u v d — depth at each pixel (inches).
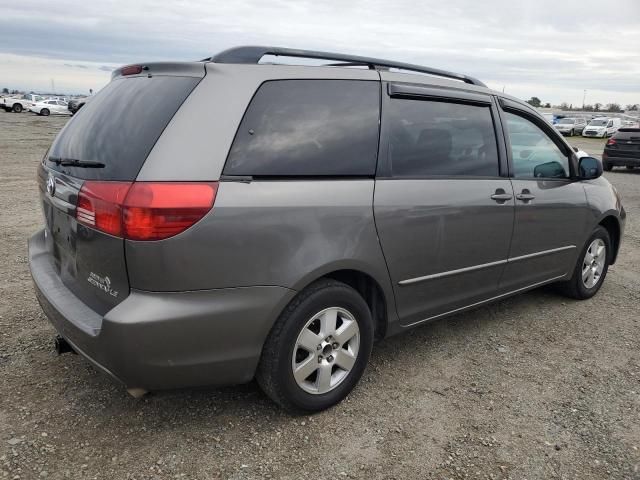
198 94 92.9
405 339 149.2
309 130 103.0
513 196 141.6
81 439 99.3
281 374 101.3
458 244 128.3
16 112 1788.9
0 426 101.8
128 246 86.2
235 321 93.2
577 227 169.5
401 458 98.3
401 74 122.7
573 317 170.2
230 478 91.3
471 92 137.1
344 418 109.9
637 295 194.4
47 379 119.1
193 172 88.4
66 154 107.1
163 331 87.5
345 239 104.3
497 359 138.9
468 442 103.7
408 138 119.6
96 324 92.5
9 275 185.0
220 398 115.0
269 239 94.3
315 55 109.7
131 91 103.5
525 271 154.4
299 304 101.0
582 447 103.3
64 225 104.0
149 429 103.3
